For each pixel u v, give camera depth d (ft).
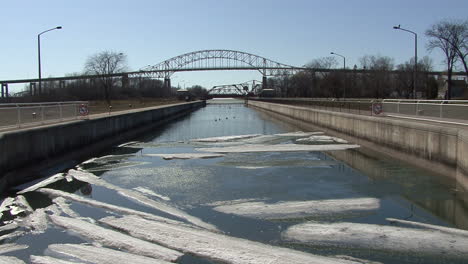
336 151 76.54
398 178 51.16
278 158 68.28
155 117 170.91
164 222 34.53
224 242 28.99
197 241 29.25
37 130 60.13
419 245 28.63
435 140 53.57
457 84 270.46
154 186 48.80
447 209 37.47
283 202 40.68
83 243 29.81
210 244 28.63
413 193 43.45
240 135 112.06
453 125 57.16
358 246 28.73
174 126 159.63
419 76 265.95
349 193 44.06
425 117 69.77
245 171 57.26
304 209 38.11
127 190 46.62
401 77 279.90
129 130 123.75
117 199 43.04
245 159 67.62
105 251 27.84
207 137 109.70
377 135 77.20
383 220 34.65
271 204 40.04
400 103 83.15
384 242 29.32
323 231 31.78
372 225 32.89
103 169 61.21
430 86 267.18
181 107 268.62
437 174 52.60
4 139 48.85
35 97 199.72
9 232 32.83
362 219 34.99
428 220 34.50
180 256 26.84
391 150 70.18
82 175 56.18
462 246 28.35
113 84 351.87
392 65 323.98
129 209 38.42
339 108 139.23
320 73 378.73
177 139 106.63
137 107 213.25
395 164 61.26
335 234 31.12
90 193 45.88
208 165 62.59
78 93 310.24
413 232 31.14
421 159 58.29
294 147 81.71
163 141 102.06
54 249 28.58
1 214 38.29
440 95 292.40
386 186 46.96
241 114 252.21
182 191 46.01
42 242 30.37
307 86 387.96
